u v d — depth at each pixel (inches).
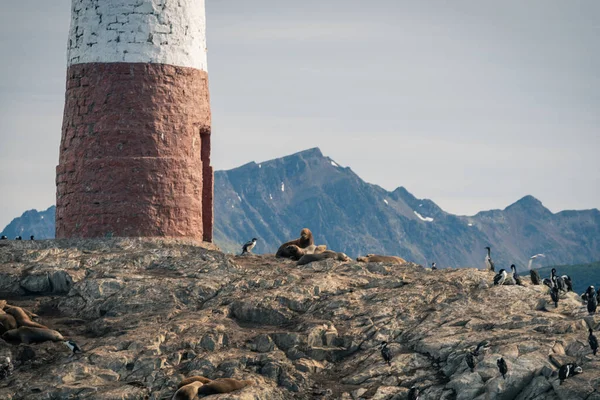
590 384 1667.1
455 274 2148.1
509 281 2082.9
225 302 2063.2
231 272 2191.2
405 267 2242.9
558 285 2012.8
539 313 1940.2
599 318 1877.5
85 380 1792.6
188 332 1925.4
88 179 2399.1
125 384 1775.3
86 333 1991.9
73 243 2352.4
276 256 2464.3
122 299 2068.2
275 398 1759.4
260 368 1839.3
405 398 1759.4
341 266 2233.0
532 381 1718.8
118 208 2379.4
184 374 1819.6
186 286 2103.8
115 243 2341.3
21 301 2117.4
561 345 1785.2
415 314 1988.2
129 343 1882.4
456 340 1854.1
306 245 2509.8
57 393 1745.8
